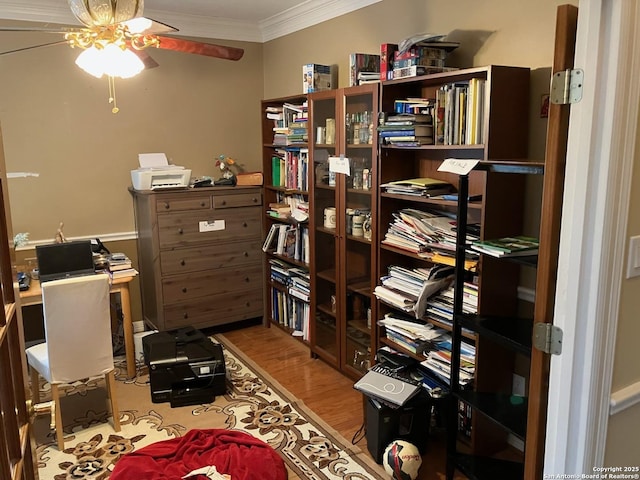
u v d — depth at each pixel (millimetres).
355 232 3184
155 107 4035
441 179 2766
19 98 3533
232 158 4445
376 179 2879
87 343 2637
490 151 2211
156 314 3893
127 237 4074
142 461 2389
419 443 2525
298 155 3738
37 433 2789
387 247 2885
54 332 2527
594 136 1369
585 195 1399
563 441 1553
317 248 3578
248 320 4445
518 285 2389
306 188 3658
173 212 3771
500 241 2057
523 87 2260
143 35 2238
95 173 3875
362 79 2996
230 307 4164
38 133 3629
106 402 3127
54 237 3781
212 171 4371
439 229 2553
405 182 2693
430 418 2664
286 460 2514
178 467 2352
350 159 3135
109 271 3291
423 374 2662
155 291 3840
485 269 2268
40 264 3180
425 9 2830
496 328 2035
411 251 2717
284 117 3842
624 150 1373
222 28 4191
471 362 2418
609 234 1404
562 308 1513
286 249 3986
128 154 3984
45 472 2441
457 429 2486
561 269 1503
